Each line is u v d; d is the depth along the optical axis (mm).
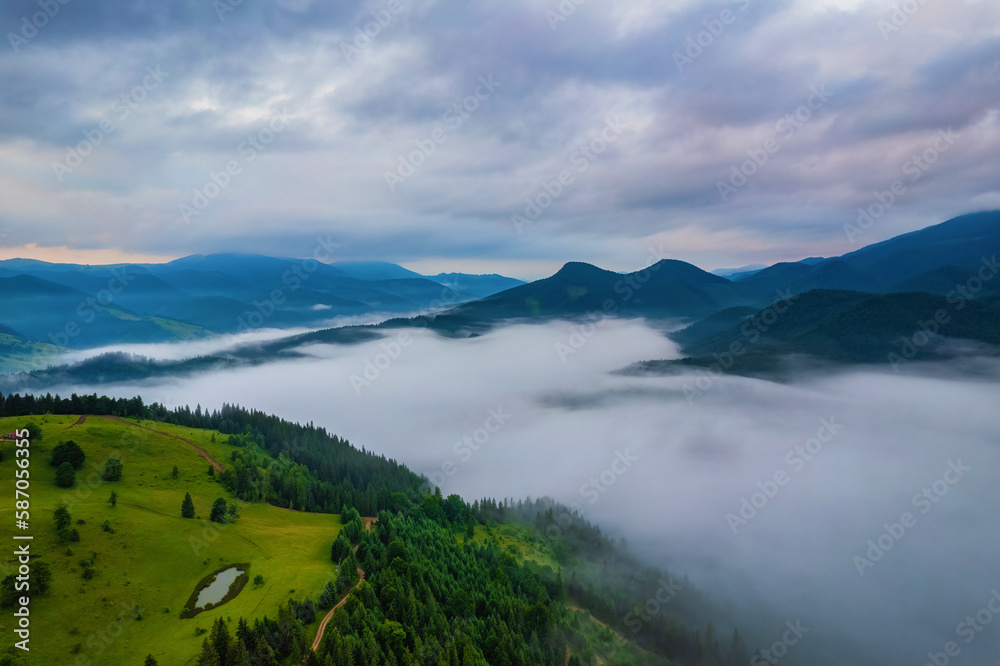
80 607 105938
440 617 116312
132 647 100750
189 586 121500
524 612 136375
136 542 129000
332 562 138875
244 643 94562
